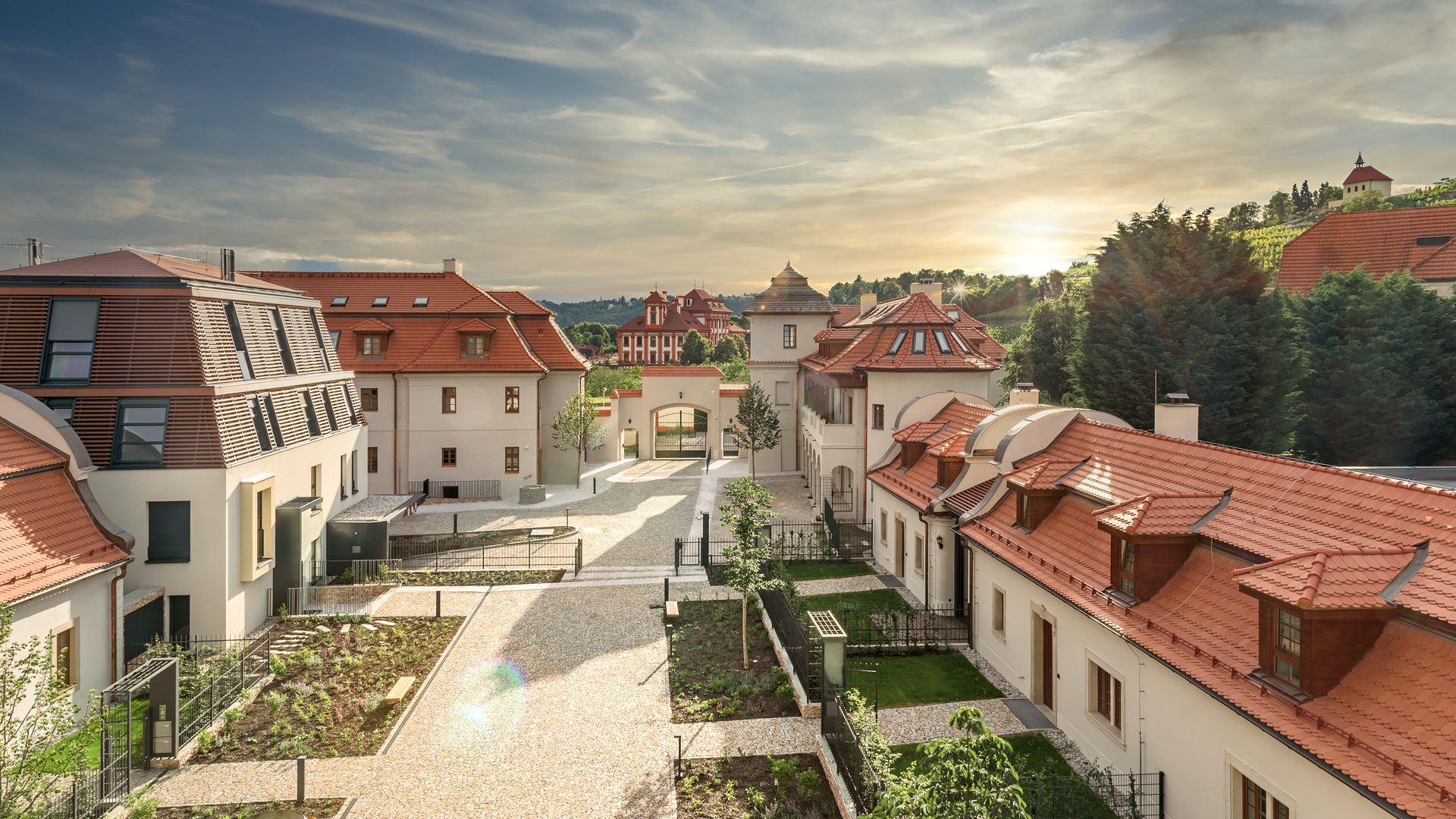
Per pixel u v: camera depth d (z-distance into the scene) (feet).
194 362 65.87
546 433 148.66
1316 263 180.34
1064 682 50.31
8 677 37.09
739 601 79.25
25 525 51.19
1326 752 28.35
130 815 39.83
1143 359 120.57
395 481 134.31
